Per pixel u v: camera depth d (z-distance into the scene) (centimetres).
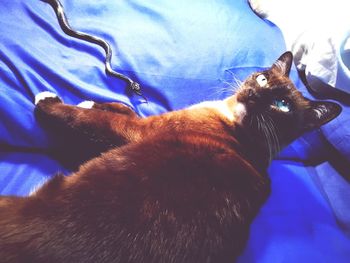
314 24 148
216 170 86
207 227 77
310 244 110
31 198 77
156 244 71
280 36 150
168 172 81
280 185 127
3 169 96
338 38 133
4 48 102
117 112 106
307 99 112
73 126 96
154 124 100
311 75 140
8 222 70
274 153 113
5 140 98
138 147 89
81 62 113
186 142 92
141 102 120
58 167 102
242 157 100
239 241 84
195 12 134
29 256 66
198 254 75
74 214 72
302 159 140
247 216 86
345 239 116
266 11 158
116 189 76
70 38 115
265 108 107
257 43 138
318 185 134
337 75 130
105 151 99
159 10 129
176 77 123
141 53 120
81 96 109
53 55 110
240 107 111
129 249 70
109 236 70
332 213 125
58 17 110
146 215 73
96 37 113
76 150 104
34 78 102
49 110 96
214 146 94
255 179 92
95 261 68
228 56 132
